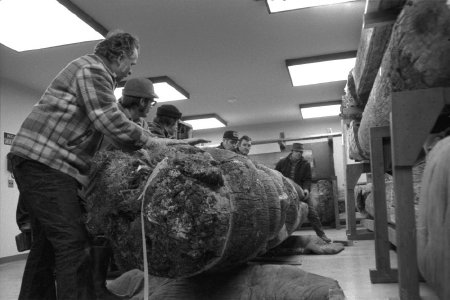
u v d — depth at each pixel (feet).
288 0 14.67
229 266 7.30
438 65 6.25
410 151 6.33
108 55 7.25
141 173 6.03
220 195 5.61
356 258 13.11
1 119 20.58
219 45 18.62
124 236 6.11
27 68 19.84
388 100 8.67
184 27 16.66
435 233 5.01
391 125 6.50
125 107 10.60
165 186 5.55
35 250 7.29
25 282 7.28
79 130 6.71
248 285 7.18
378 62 10.39
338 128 35.01
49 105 6.63
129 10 15.06
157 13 15.40
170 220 5.44
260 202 7.34
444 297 4.69
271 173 11.27
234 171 7.10
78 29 15.49
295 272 7.22
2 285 12.24
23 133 6.57
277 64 21.31
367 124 12.09
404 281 6.37
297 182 20.83
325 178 30.14
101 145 7.63
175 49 18.84
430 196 5.27
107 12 15.06
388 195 11.76
